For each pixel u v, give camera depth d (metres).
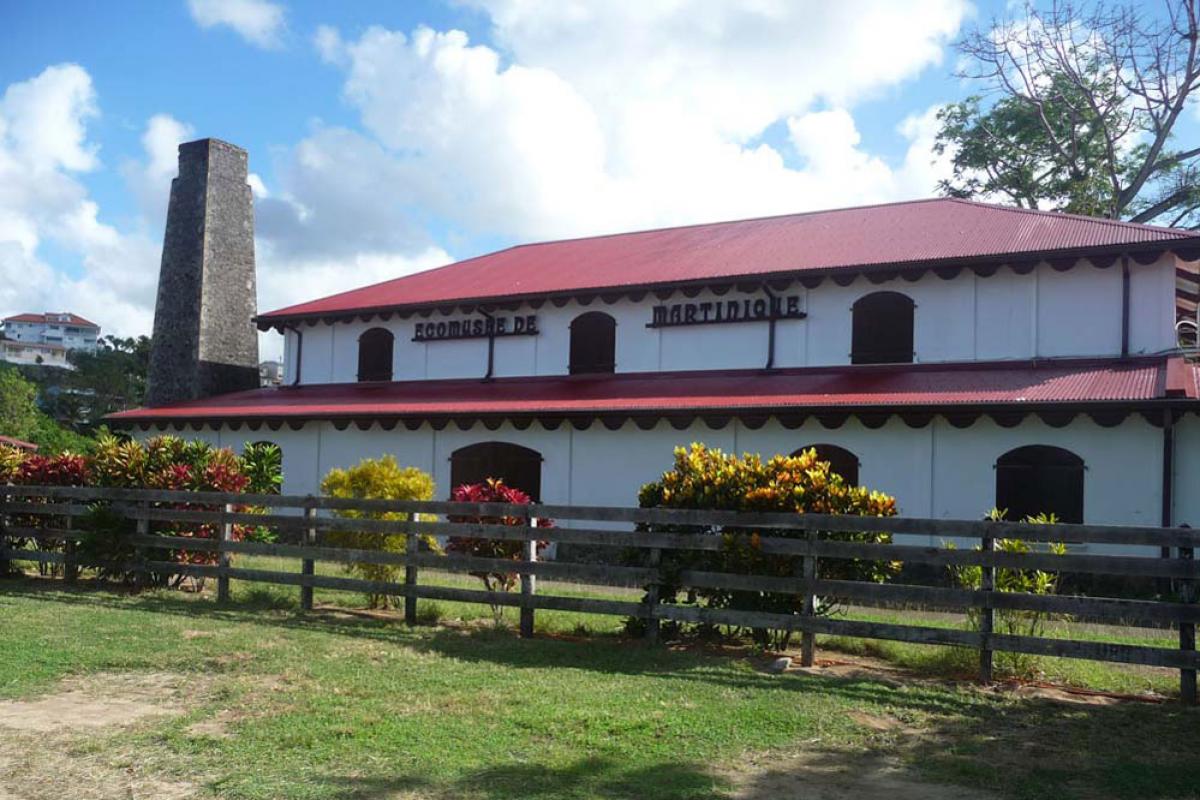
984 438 16.86
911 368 19.94
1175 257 18.02
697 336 22.48
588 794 5.59
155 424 27.08
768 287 21.56
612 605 9.99
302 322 28.86
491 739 6.60
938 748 6.54
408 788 5.66
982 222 22.05
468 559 10.89
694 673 8.62
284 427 24.72
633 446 19.91
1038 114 37.78
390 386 26.48
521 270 27.89
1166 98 34.69
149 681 8.23
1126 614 7.89
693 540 9.59
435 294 26.92
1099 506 15.95
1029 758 6.33
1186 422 15.46
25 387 41.31
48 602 12.41
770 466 10.12
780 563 9.61
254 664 8.83
